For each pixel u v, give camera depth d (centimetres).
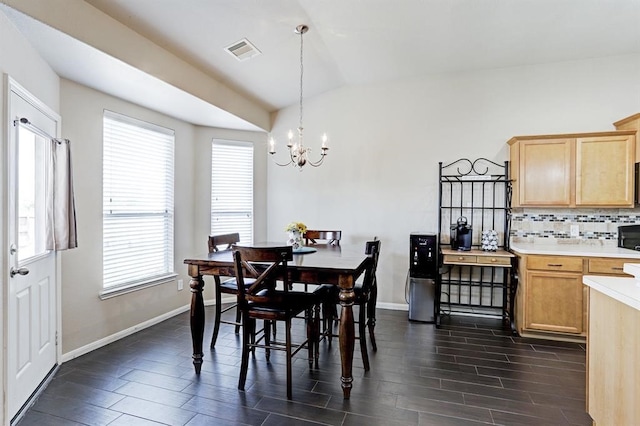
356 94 452
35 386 234
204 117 407
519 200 368
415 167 430
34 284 234
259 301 240
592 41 342
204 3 257
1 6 185
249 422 203
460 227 386
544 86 389
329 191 465
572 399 229
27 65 225
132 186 356
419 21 309
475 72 409
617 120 369
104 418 206
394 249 439
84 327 301
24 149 223
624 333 161
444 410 215
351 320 234
